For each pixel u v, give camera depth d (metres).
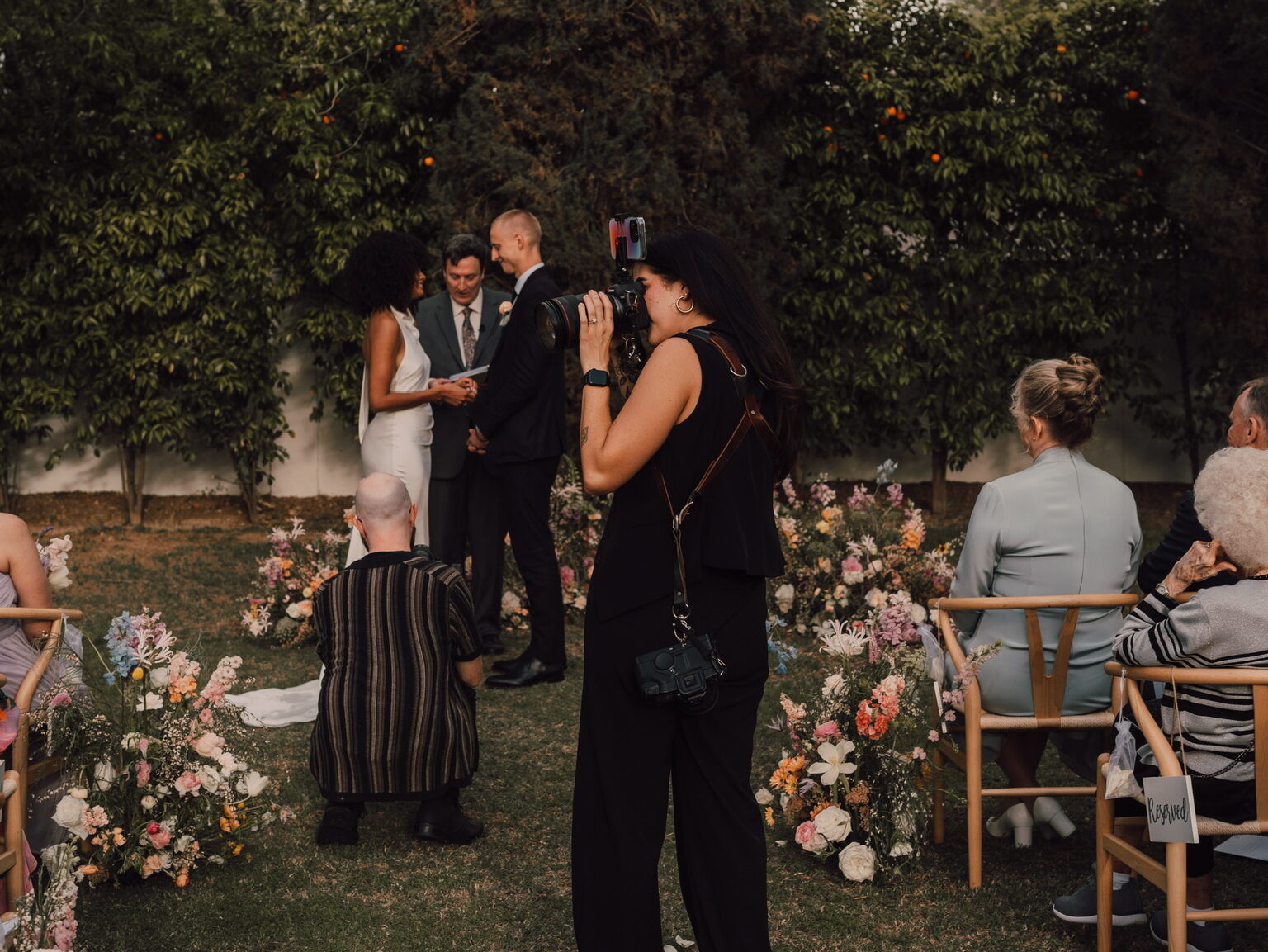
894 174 8.64
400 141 8.14
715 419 2.12
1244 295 8.12
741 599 2.19
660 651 2.10
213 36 8.05
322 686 3.22
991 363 8.85
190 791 3.01
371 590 3.20
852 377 8.69
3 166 7.80
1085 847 3.32
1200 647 2.33
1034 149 8.38
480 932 2.81
